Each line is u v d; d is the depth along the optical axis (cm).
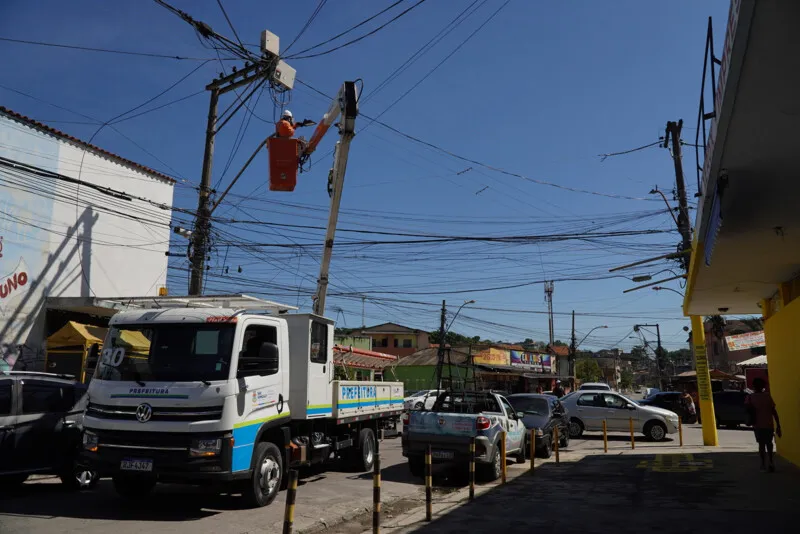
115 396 834
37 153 1656
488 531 772
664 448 1855
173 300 1088
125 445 815
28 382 938
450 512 891
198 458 793
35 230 1642
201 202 1691
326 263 1344
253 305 1073
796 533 734
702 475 1229
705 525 786
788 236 962
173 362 849
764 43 454
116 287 1877
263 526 765
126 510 848
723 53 524
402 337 5994
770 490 1033
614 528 780
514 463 1483
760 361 3161
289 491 547
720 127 586
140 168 1983
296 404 1027
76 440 968
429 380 4875
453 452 1191
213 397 813
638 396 8150
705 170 748
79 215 1767
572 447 1927
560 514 870
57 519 781
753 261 1134
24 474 902
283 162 1217
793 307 1234
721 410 2772
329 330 1134
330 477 1229
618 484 1141
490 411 1328
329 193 1338
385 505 973
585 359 8869
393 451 1755
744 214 851
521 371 5434
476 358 4891
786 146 626
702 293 1449
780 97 528
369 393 1338
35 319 1631
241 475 833
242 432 841
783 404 1430
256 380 886
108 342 889
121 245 1902
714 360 6369
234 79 1669
